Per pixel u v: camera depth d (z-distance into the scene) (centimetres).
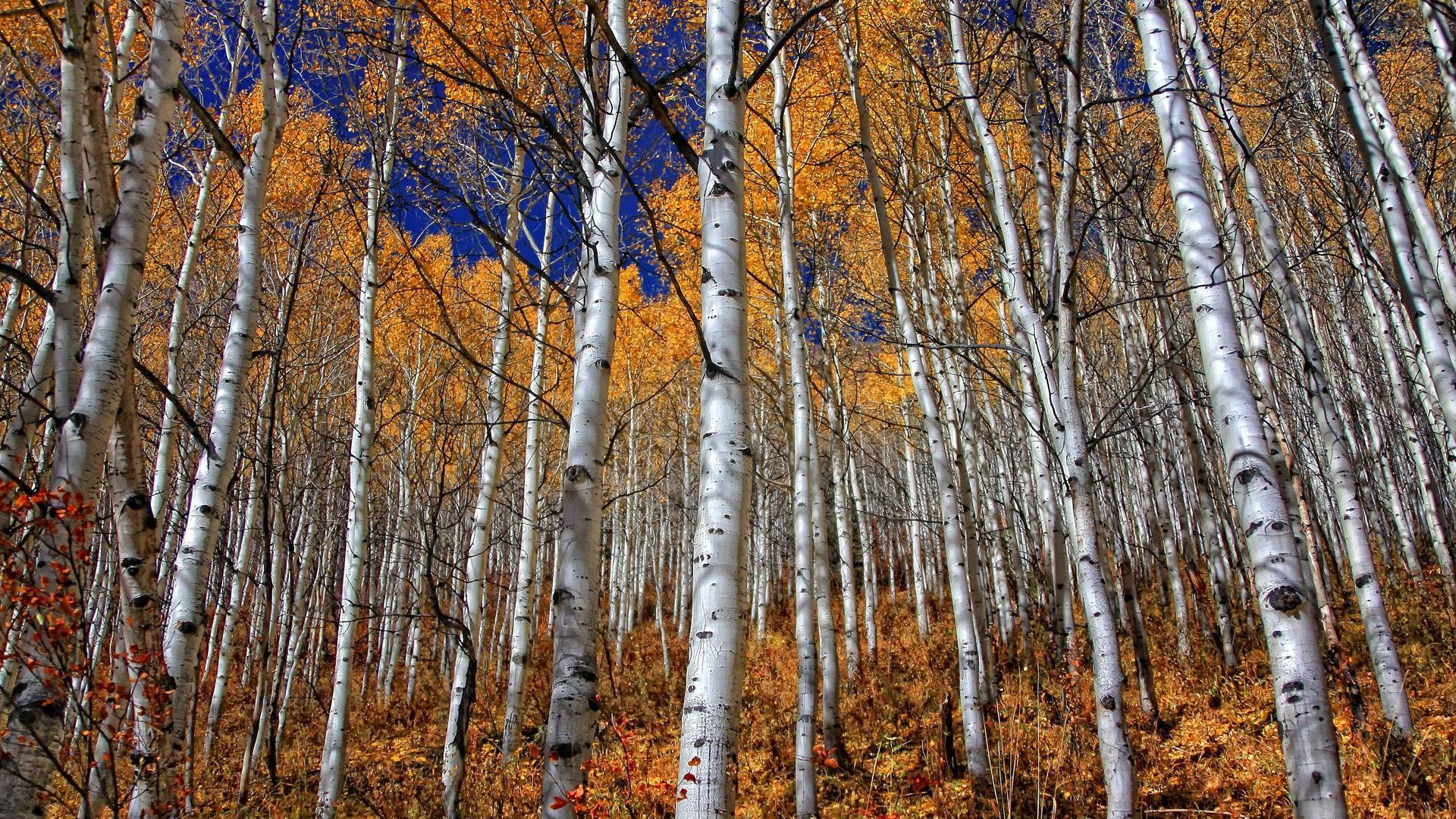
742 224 276
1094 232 941
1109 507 1395
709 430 253
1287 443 750
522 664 729
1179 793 552
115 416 268
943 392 826
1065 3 473
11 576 242
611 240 379
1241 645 940
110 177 295
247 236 467
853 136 862
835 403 921
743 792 686
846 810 590
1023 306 438
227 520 1093
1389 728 552
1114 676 350
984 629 764
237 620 928
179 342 571
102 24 540
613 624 1758
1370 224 1015
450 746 674
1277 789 518
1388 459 1116
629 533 1981
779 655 1291
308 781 745
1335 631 710
